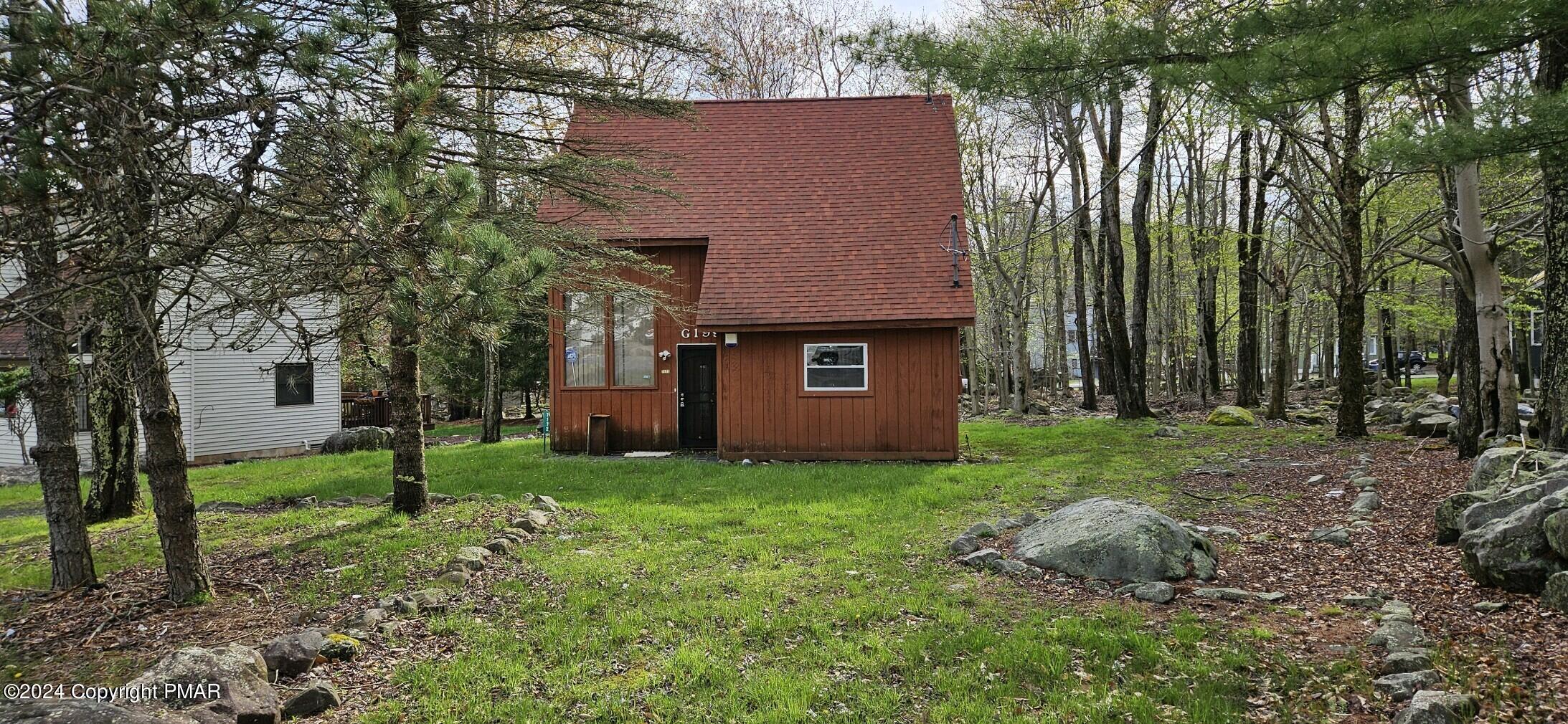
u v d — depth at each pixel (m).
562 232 8.95
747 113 18.22
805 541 7.84
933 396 14.21
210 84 4.46
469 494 10.49
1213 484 10.77
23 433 16.86
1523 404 17.33
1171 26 6.26
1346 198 14.23
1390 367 32.28
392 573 6.76
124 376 5.97
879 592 6.20
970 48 6.75
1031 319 37.84
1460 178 10.63
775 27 30.09
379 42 5.15
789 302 14.35
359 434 19.17
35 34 4.02
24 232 4.17
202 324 5.17
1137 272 21.47
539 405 36.19
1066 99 7.31
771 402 14.53
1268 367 38.97
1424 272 20.72
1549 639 4.77
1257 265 23.66
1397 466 10.90
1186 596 5.99
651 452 15.87
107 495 10.21
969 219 27.41
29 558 8.31
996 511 9.32
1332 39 5.30
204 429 19.17
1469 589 5.76
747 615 5.75
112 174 4.12
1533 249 15.58
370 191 3.98
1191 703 4.32
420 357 9.28
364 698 4.59
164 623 5.88
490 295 3.83
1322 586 6.21
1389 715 4.16
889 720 4.28
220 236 4.14
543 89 9.11
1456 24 4.86
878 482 11.38
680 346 15.96
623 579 6.62
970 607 5.90
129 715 3.78
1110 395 33.59
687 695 4.57
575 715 4.38
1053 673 4.73
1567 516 5.25
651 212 15.88
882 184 16.39
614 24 9.09
